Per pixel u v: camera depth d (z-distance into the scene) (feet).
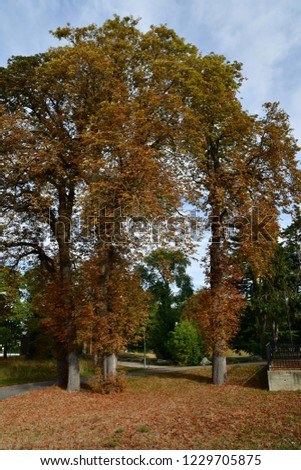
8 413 50.14
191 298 73.87
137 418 42.52
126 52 65.10
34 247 73.10
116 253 65.16
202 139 67.26
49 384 79.82
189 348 136.87
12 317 115.03
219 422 38.24
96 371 64.18
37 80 66.54
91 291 63.62
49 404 55.57
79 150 63.10
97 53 61.62
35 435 37.29
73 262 71.72
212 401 53.57
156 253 61.93
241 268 73.77
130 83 67.05
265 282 124.26
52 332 67.87
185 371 88.58
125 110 57.72
